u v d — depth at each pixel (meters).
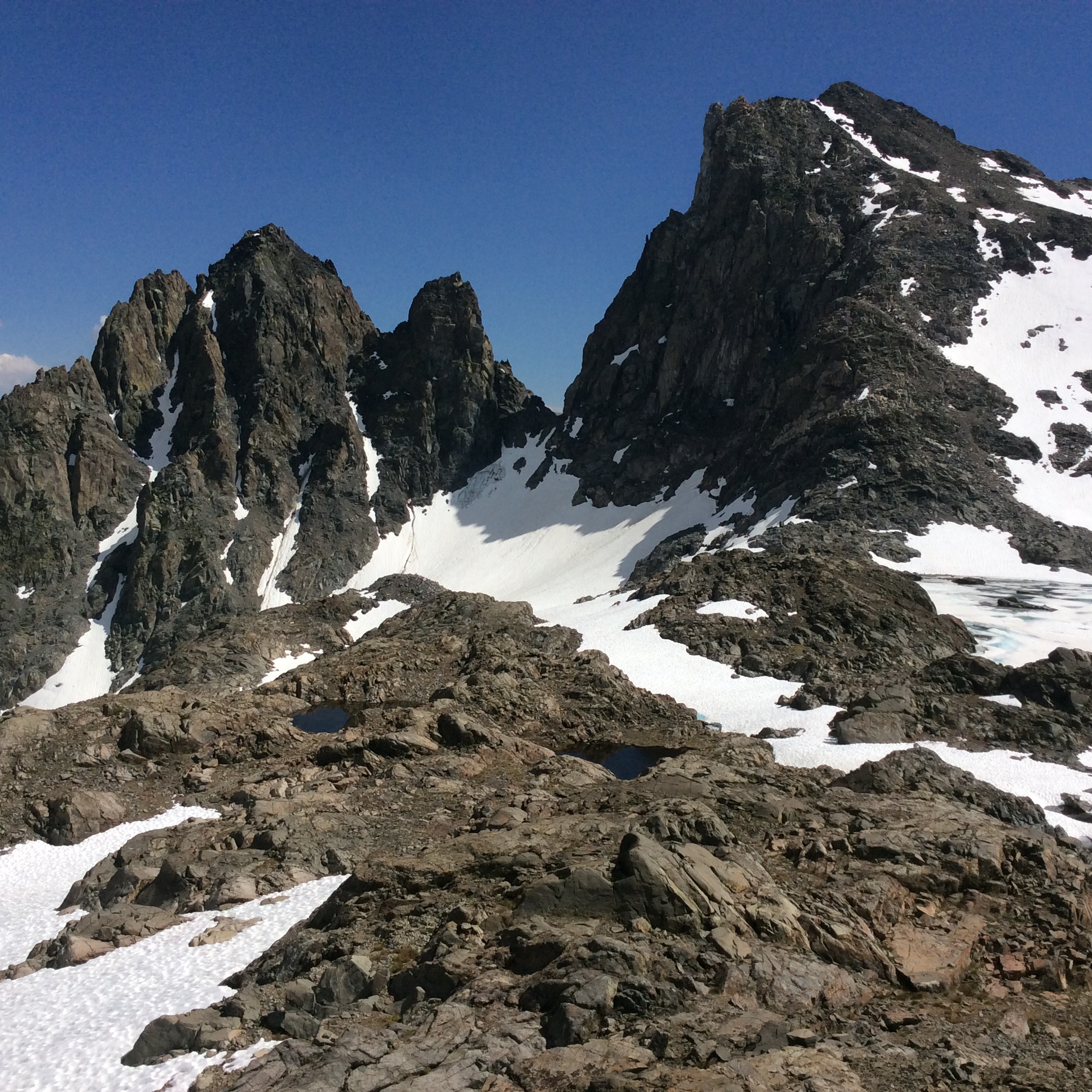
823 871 34.62
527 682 78.31
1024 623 93.00
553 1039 24.19
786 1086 21.47
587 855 33.16
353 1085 22.81
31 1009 31.64
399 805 50.84
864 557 117.44
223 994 30.52
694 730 71.19
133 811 57.44
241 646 127.12
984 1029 25.28
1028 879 34.59
